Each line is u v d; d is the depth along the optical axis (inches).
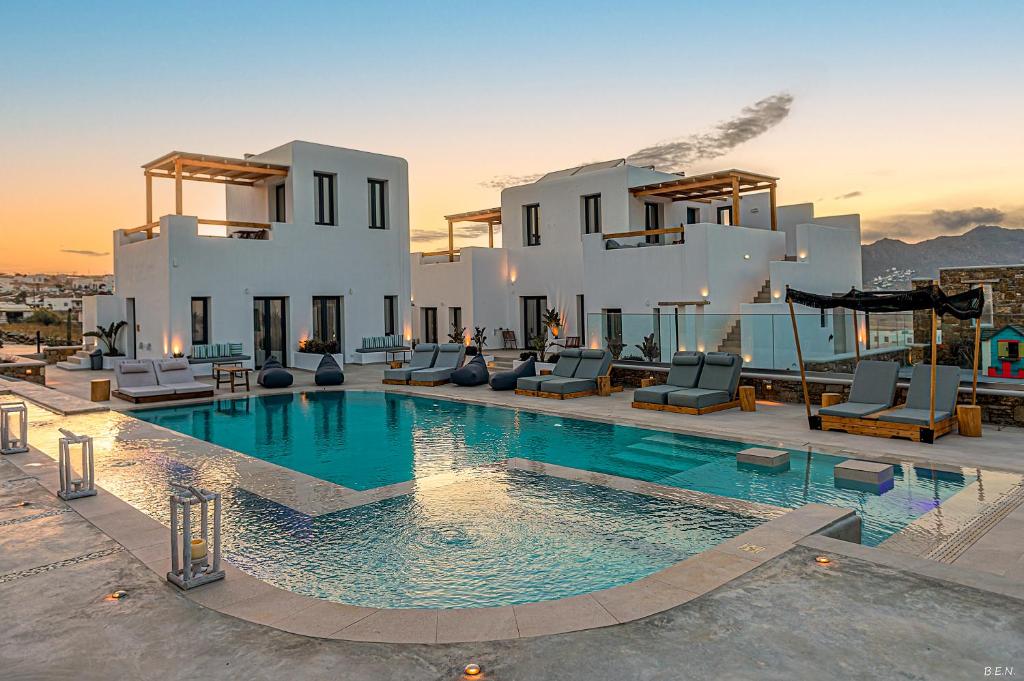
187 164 857.5
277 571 211.9
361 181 997.8
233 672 135.1
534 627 152.2
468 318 1117.7
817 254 853.2
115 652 144.6
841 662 131.4
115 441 417.1
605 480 318.3
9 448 363.6
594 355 631.2
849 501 280.4
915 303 379.2
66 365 909.2
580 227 1050.1
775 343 593.6
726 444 401.4
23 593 178.4
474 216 1236.5
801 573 177.9
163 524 248.1
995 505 266.7
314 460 377.7
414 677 131.4
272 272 900.6
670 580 175.5
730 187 954.1
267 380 687.7
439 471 349.1
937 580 172.1
